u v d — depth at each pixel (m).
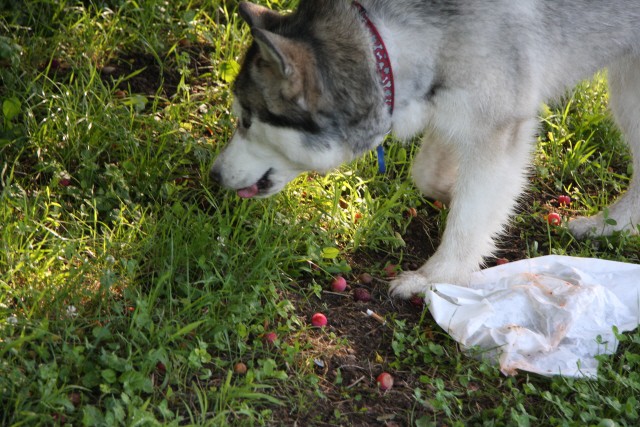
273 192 1.67
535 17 1.62
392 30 1.57
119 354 1.47
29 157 1.78
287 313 1.60
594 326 1.62
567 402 1.53
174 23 2.16
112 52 2.05
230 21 2.22
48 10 2.07
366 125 1.60
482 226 1.68
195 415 1.42
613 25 1.70
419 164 1.84
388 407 1.50
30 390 1.38
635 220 1.88
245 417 1.43
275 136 1.58
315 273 1.69
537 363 1.57
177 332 1.47
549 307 1.62
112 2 2.13
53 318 1.50
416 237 1.85
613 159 2.11
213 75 2.05
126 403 1.37
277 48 1.46
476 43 1.57
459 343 1.61
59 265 1.59
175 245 1.63
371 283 1.72
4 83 1.86
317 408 1.48
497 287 1.69
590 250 1.85
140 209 1.73
